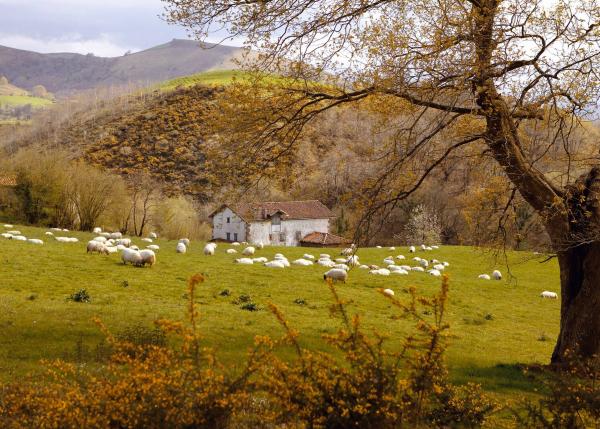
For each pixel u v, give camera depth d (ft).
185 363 27.63
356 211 54.49
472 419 31.48
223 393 26.94
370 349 28.22
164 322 27.40
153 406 26.18
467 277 153.17
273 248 182.91
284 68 52.95
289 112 55.47
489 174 58.13
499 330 91.15
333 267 139.54
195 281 27.89
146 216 239.71
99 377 33.86
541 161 56.65
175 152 306.76
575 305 59.11
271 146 56.13
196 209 267.59
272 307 28.37
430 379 27.78
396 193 54.75
